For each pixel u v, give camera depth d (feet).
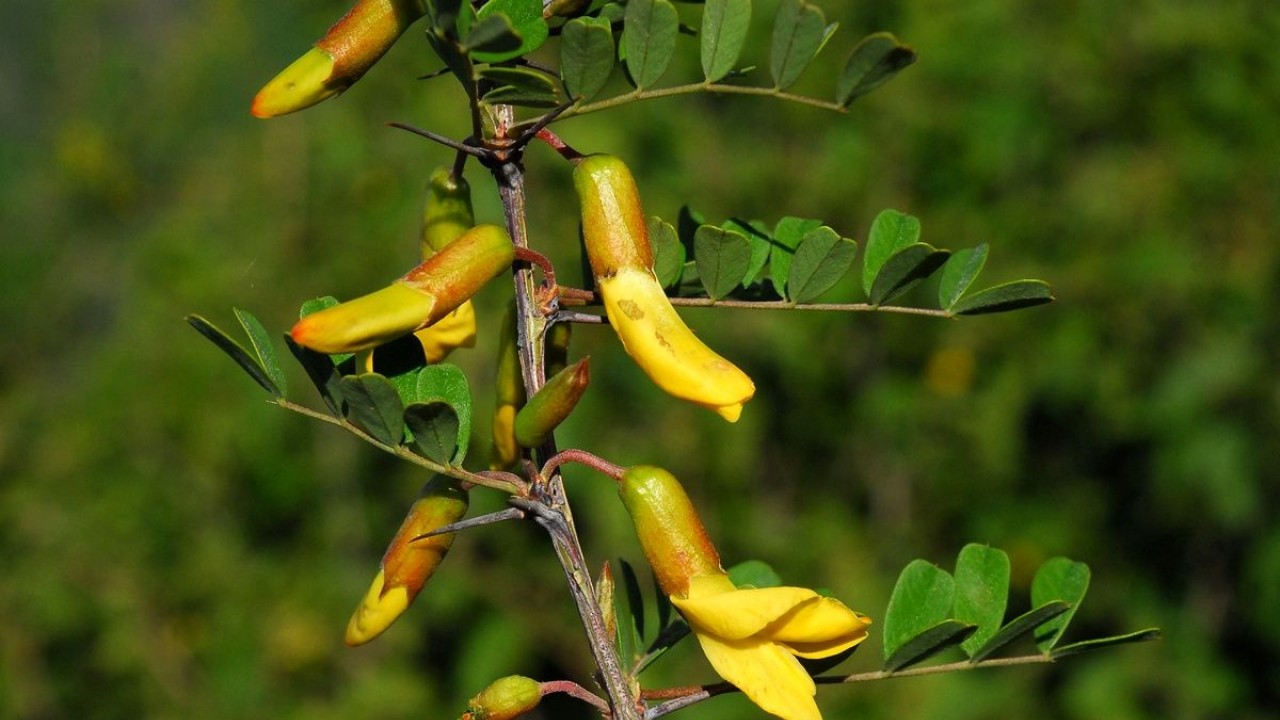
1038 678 17.21
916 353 17.56
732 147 17.02
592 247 4.35
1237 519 16.58
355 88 17.08
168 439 17.52
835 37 17.33
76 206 24.64
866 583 16.69
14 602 16.97
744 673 4.15
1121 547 17.66
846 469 17.79
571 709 17.13
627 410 16.22
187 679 16.93
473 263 4.22
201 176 19.40
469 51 3.78
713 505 16.67
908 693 15.90
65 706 16.88
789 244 5.41
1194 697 16.79
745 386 4.17
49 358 22.94
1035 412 18.01
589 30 4.03
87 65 26.32
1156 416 16.96
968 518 17.61
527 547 16.72
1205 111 17.17
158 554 17.25
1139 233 17.07
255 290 17.42
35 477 18.04
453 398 4.68
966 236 17.30
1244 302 16.83
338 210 17.13
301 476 17.16
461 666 16.55
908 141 17.24
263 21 21.50
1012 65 17.15
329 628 16.72
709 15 4.35
